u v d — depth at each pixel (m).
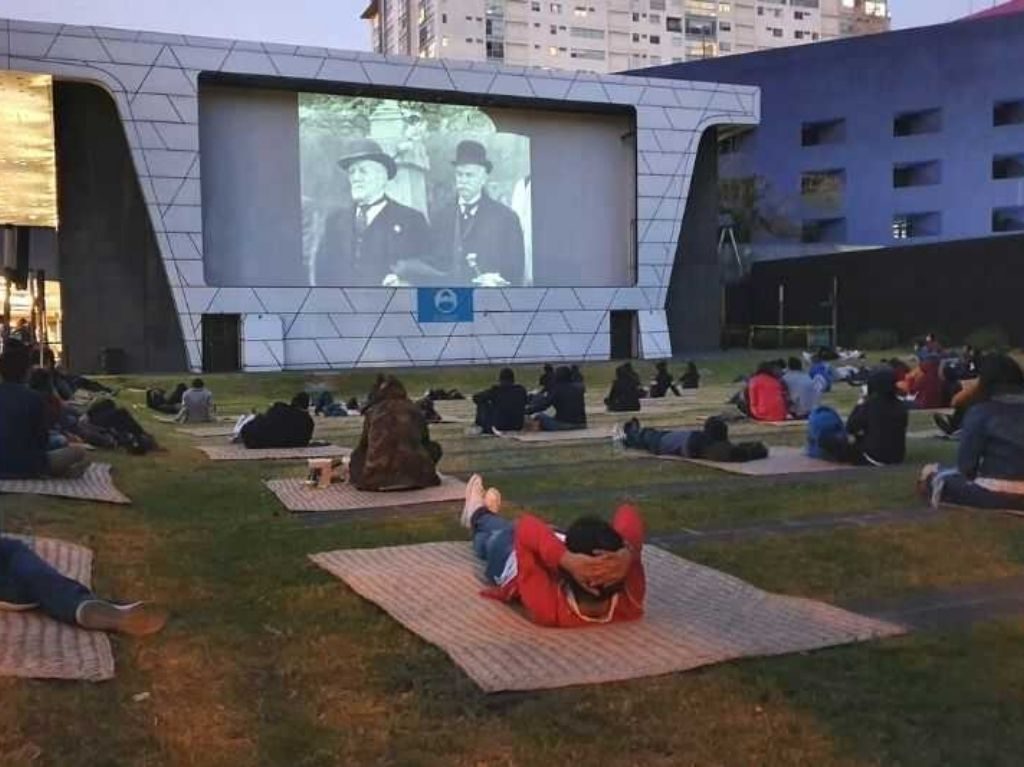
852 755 3.28
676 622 4.66
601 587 4.52
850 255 47.09
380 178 36.41
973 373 18.38
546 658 4.17
